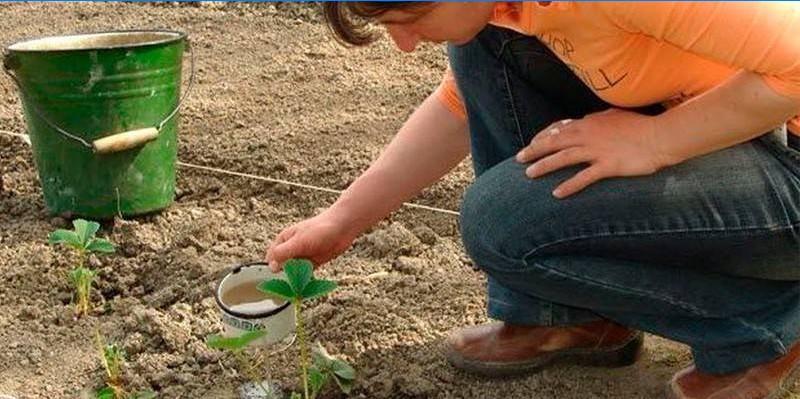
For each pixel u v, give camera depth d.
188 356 2.33
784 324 2.08
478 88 2.13
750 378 2.10
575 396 2.19
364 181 2.23
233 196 2.81
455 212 2.68
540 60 2.09
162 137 2.70
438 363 2.27
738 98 1.92
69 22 3.73
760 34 1.84
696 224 2.00
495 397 2.20
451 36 1.95
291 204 2.77
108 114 2.62
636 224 2.00
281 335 2.25
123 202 2.69
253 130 3.03
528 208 2.01
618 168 1.98
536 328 2.21
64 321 2.43
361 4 1.87
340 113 3.10
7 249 2.63
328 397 2.23
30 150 2.98
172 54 2.66
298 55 3.44
